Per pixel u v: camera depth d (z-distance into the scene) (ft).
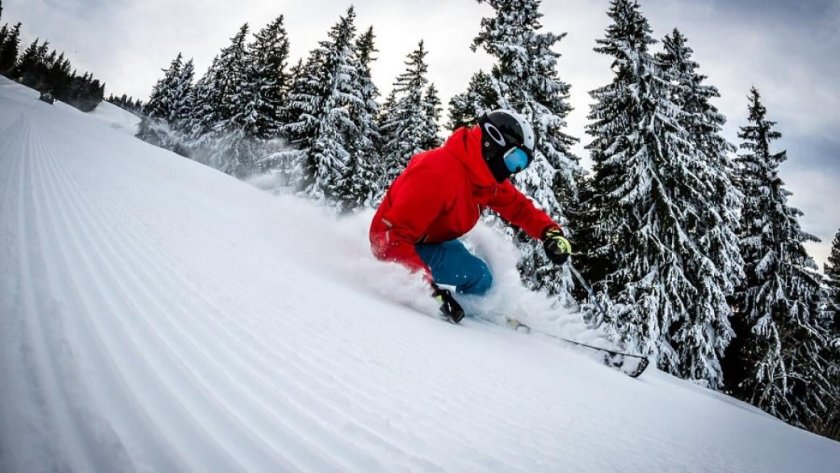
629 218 36.11
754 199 46.65
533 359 6.72
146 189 14.51
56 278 3.97
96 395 2.30
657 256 33.35
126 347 2.97
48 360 2.51
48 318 3.07
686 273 35.27
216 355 3.28
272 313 4.78
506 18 36.17
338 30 62.39
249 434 2.35
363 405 3.12
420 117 73.20
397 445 2.65
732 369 47.14
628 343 30.99
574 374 6.64
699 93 44.65
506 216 10.68
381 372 3.92
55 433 1.92
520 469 2.76
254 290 5.56
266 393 2.90
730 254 35.88
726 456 4.71
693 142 40.65
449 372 4.53
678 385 10.93
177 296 4.44
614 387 6.70
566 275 34.12
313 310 5.42
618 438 4.02
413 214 8.48
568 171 36.60
